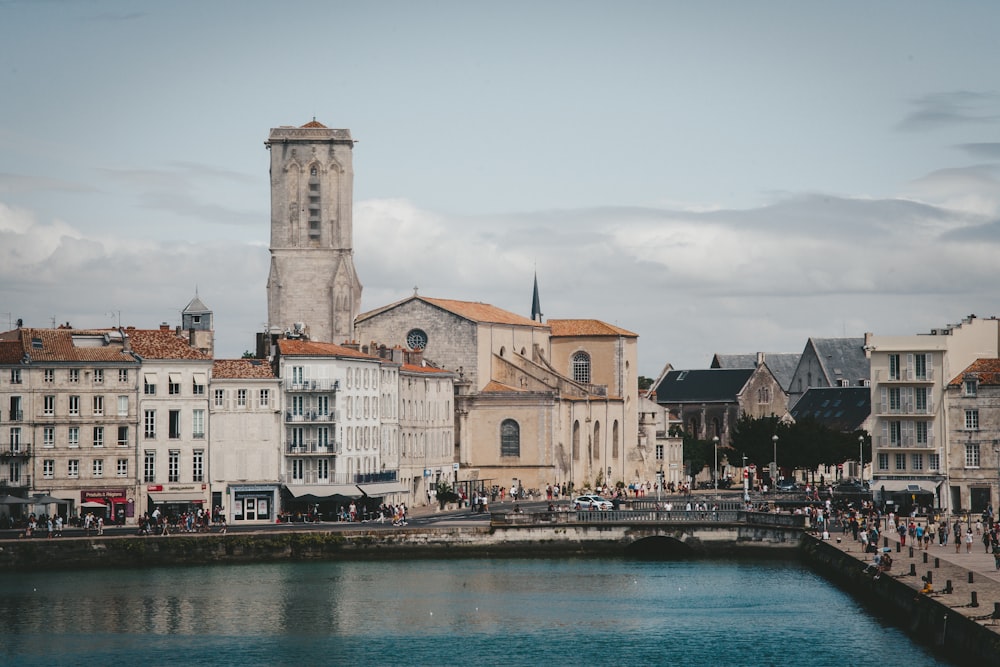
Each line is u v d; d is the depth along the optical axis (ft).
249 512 653.30
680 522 622.54
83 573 550.36
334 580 543.80
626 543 622.95
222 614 477.36
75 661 417.69
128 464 633.61
